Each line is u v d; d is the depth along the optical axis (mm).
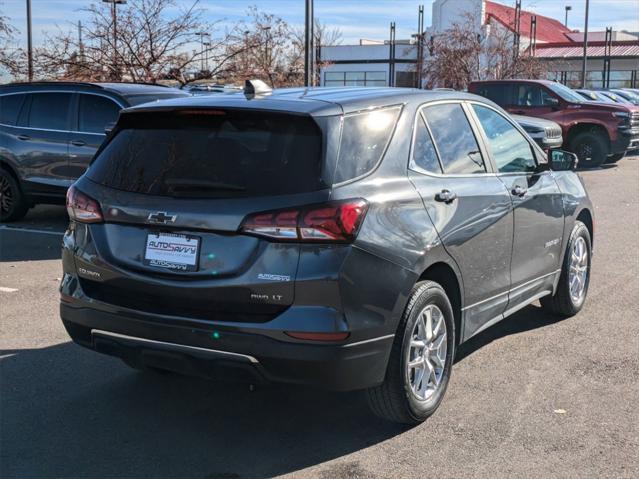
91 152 9883
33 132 10297
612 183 16188
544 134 16312
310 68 16625
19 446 4035
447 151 4613
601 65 52094
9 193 10609
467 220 4500
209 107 3908
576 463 3807
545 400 4605
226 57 16703
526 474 3699
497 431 4180
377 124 4098
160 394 4754
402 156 4180
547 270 5770
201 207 3732
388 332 3855
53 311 6598
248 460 3889
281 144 3779
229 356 3670
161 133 4094
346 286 3619
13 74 18109
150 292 3863
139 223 3896
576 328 6078
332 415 4441
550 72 45000
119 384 4914
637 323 6207
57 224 10969
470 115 5031
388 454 3932
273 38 20250
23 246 9438
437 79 34031
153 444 4070
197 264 3734
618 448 3967
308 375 3629
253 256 3639
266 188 3678
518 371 5113
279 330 3588
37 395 4719
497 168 5125
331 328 3586
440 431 4191
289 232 3586
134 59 16000
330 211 3600
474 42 33812
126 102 9820
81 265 4125
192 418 4406
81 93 10102
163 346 3824
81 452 3977
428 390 4285
